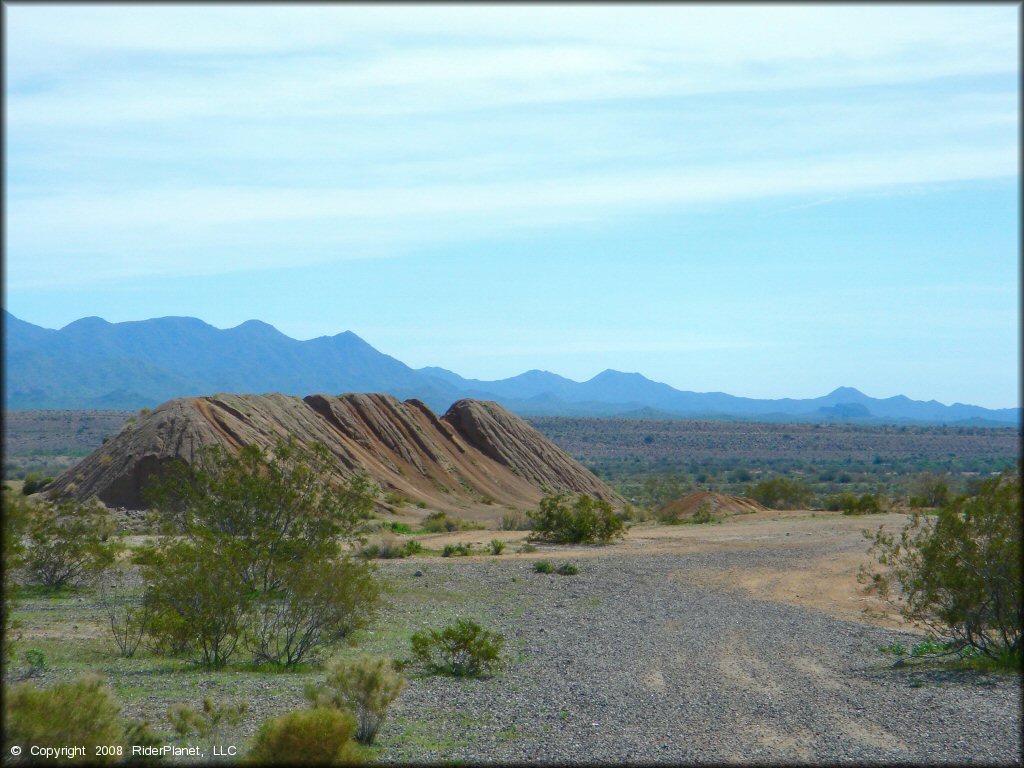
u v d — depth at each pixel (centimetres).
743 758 1052
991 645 1689
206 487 2630
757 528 5341
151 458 5028
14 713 864
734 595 2819
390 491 6581
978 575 1672
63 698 910
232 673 1558
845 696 1388
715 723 1227
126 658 1673
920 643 1941
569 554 4028
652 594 2823
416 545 4084
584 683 1517
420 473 7288
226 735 1091
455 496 7238
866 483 14025
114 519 4312
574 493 8531
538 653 1831
